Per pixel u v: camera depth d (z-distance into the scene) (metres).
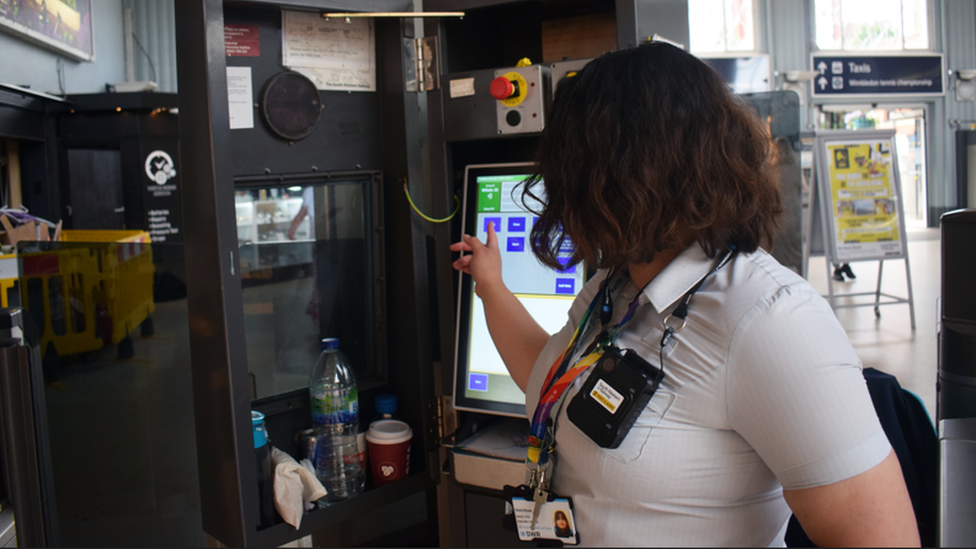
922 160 11.77
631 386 0.70
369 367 1.61
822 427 0.61
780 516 0.75
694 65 0.73
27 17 5.06
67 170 5.38
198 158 1.18
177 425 2.04
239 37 1.34
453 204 1.60
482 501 1.56
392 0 1.46
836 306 5.46
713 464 0.70
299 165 1.44
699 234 0.71
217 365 1.20
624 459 0.71
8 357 1.19
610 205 0.71
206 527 1.32
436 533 1.84
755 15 10.44
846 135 5.32
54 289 2.03
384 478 1.50
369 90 1.54
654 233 0.71
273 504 1.31
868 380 1.61
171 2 7.31
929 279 7.25
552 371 0.85
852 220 5.37
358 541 1.88
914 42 11.02
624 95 0.71
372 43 1.54
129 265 1.99
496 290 1.13
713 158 0.69
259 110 1.37
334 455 1.47
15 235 3.30
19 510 1.22
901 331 5.16
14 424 1.21
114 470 2.07
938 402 1.39
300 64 1.42
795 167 3.17
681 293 0.73
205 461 1.29
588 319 0.88
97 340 2.03
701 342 0.69
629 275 0.87
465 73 1.48
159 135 5.46
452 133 1.52
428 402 1.57
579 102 0.75
